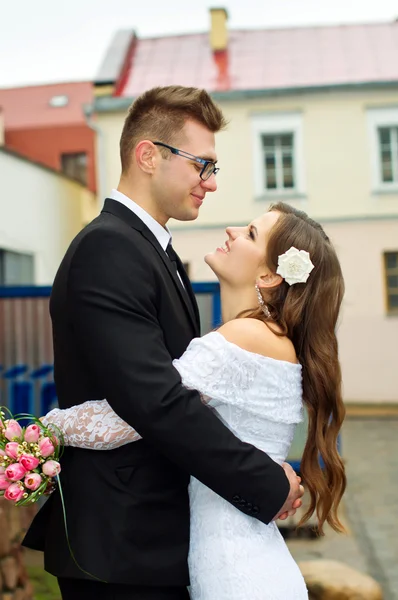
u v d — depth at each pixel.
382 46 14.52
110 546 1.79
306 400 2.06
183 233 13.30
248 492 1.78
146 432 1.73
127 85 14.16
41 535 2.04
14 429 1.85
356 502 6.21
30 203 12.23
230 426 1.91
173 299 1.94
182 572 1.86
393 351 12.83
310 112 13.16
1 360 5.17
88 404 1.87
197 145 2.00
